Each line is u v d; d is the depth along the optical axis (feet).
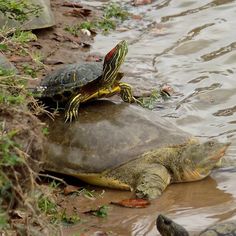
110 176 49.32
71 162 49.49
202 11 82.28
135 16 81.66
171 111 61.46
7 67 55.57
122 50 51.52
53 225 39.24
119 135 49.85
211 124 59.36
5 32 48.65
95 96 52.65
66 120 51.11
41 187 36.42
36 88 52.90
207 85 66.03
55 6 81.35
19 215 37.52
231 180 51.31
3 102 36.52
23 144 34.94
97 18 80.18
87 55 70.54
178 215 46.62
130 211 47.06
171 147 50.47
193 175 50.70
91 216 46.19
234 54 71.56
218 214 46.70
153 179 48.96
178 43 74.74
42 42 71.26
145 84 66.18
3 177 32.94
